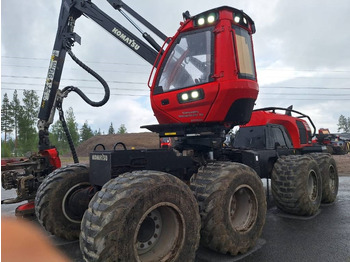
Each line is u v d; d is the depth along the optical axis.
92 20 4.93
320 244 3.53
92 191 3.39
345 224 4.41
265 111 6.01
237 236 3.11
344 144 20.41
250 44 4.01
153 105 4.01
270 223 4.53
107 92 4.76
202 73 3.62
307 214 4.87
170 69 3.90
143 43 4.88
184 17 3.92
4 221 4.70
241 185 3.23
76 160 5.02
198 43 3.72
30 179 4.48
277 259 3.08
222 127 3.79
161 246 2.48
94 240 2.05
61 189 3.68
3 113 47.38
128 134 42.31
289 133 6.58
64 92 4.92
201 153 4.23
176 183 2.53
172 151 3.28
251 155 4.45
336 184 6.31
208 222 2.93
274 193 4.99
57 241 3.75
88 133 62.81
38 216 3.62
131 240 2.12
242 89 3.50
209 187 3.04
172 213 2.50
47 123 4.80
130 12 4.96
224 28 3.53
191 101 3.63
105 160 2.80
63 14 4.79
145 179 2.36
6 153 35.47
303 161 4.86
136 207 2.18
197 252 3.32
